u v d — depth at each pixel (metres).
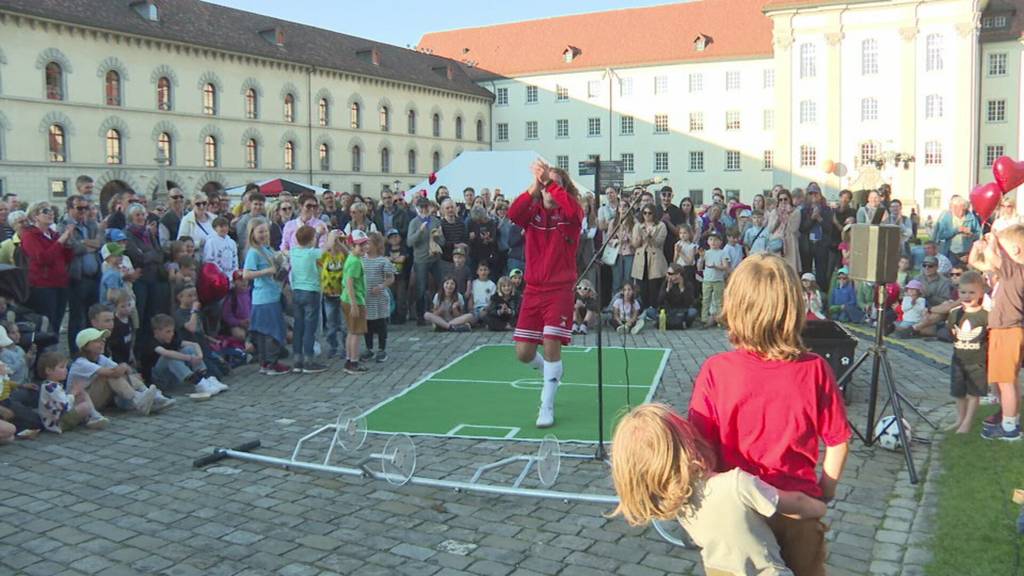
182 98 48.44
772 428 2.93
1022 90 55.47
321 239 12.58
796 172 58.47
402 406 8.95
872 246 6.82
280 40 54.91
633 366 11.00
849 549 4.98
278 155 54.59
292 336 12.62
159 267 11.05
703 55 64.75
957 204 15.63
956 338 7.32
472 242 15.70
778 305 2.89
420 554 5.02
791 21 57.75
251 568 4.86
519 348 7.91
